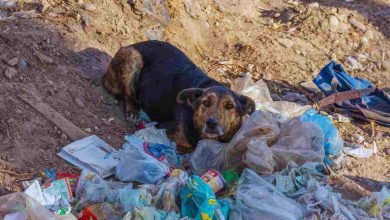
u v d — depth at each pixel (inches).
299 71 128.3
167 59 107.0
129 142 95.3
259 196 84.9
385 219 87.1
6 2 113.3
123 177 89.8
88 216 81.3
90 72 109.0
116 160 93.0
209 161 94.6
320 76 122.1
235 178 91.4
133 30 120.0
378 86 128.4
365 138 110.5
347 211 85.8
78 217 81.8
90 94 105.2
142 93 107.1
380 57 136.7
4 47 103.4
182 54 109.1
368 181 99.3
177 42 124.2
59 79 104.0
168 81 104.7
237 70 124.3
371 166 103.2
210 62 125.2
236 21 135.9
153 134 99.0
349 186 91.7
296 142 93.7
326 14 141.8
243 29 135.0
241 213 83.8
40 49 106.4
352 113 116.1
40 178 87.7
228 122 95.6
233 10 138.4
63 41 109.7
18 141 92.2
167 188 85.4
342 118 114.4
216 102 95.0
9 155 90.0
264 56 129.2
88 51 111.6
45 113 97.0
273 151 92.4
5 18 109.5
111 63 107.1
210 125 94.3
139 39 119.8
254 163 89.6
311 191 88.5
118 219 81.8
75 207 83.6
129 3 122.0
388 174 102.2
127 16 120.7
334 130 100.2
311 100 120.4
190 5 129.8
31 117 95.7
